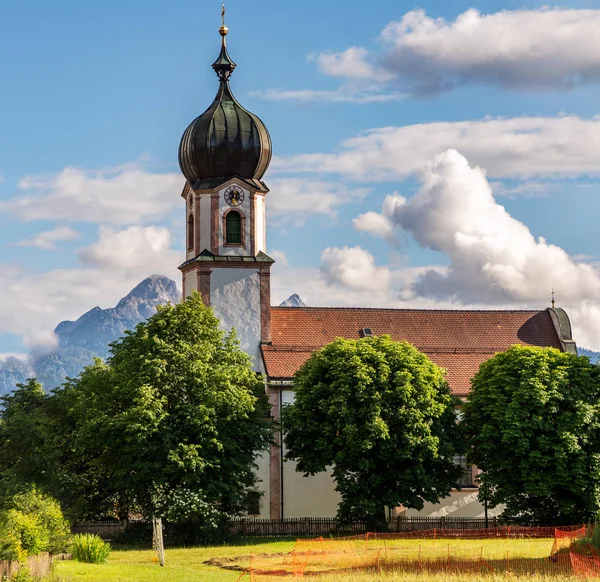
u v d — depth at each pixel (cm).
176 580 4506
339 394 6756
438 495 6969
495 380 6944
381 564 4931
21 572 4059
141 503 6544
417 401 6744
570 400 6762
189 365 6531
